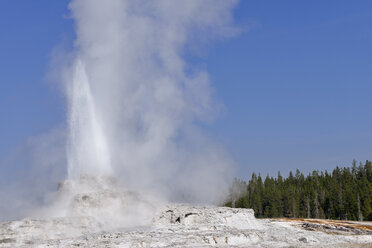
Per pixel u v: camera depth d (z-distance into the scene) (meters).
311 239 63.16
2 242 51.12
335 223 91.81
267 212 135.38
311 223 84.94
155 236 54.03
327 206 135.25
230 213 68.38
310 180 162.12
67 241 50.97
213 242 54.81
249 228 67.56
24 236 52.97
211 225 62.28
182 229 59.22
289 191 138.62
